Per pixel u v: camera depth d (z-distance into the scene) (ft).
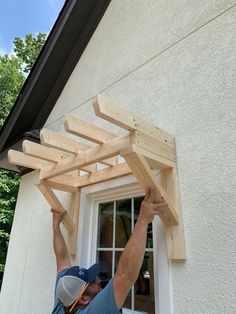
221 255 5.90
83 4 13.97
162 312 6.52
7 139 15.87
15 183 35.99
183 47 8.75
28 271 12.15
